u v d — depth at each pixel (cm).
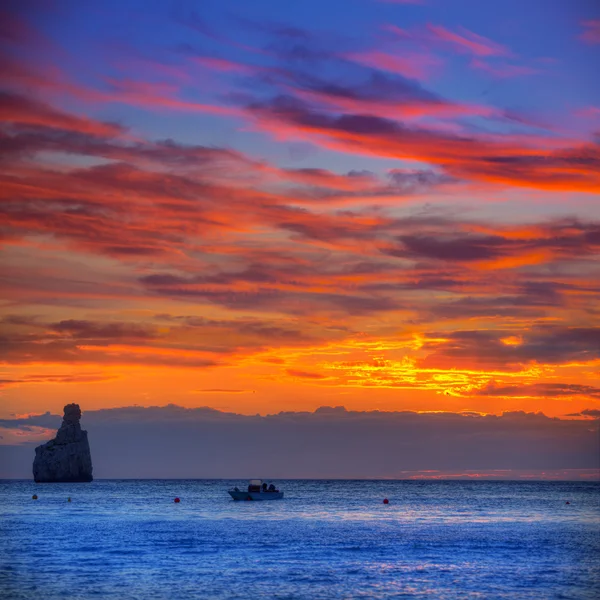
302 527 11962
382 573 7112
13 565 7456
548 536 10538
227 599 5894
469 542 9725
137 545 9200
